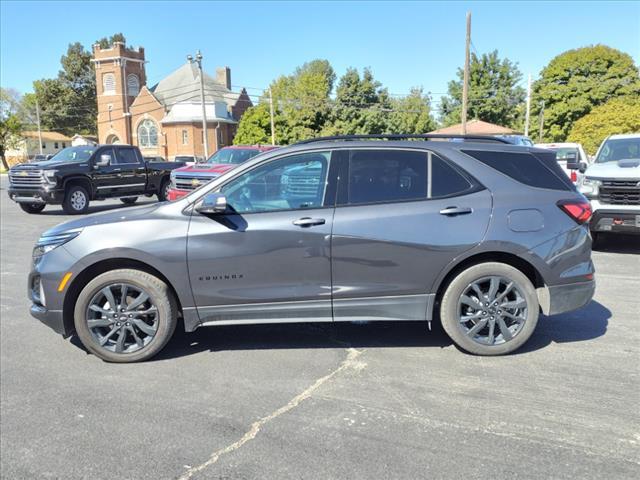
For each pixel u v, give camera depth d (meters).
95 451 3.06
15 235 11.20
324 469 2.83
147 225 4.19
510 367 4.08
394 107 53.59
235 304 4.21
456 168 4.27
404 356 4.33
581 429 3.17
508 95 52.88
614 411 3.38
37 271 4.24
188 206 4.25
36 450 3.08
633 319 5.20
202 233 4.15
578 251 4.27
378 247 4.13
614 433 3.12
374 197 4.22
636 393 3.62
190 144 59.16
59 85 95.12
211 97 62.56
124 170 16.45
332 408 3.48
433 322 5.12
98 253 4.14
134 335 4.28
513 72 52.84
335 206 4.20
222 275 4.18
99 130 69.62
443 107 55.69
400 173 4.27
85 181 15.34
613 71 45.25
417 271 4.16
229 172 4.29
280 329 5.04
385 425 3.26
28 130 83.81
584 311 5.46
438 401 3.55
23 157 77.00
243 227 4.15
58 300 4.21
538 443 3.03
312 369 4.11
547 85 47.25
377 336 4.81
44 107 92.94
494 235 4.14
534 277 4.41
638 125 32.47
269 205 4.23
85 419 3.42
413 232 4.13
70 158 15.69
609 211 8.33
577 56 45.81
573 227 4.26
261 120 52.69
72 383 3.95
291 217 4.16
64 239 4.23
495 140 4.68
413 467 2.83
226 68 72.56
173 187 12.96
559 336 4.73
